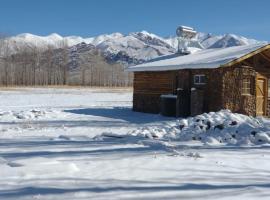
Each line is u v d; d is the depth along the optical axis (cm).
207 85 2189
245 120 1555
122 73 10719
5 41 10494
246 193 628
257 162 907
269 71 2358
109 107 2991
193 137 1292
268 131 1309
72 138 1298
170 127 1487
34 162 780
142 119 2131
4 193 602
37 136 1366
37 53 10825
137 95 2670
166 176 744
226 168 834
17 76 9144
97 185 657
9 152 977
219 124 1401
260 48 2166
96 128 1664
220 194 620
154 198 592
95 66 11538
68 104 3359
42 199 574
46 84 9344
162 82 2488
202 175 762
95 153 961
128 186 657
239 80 2202
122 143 1172
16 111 2384
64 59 10719
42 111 2327
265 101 2361
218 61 2089
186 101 2230
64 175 723
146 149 1043
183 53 2828
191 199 591
